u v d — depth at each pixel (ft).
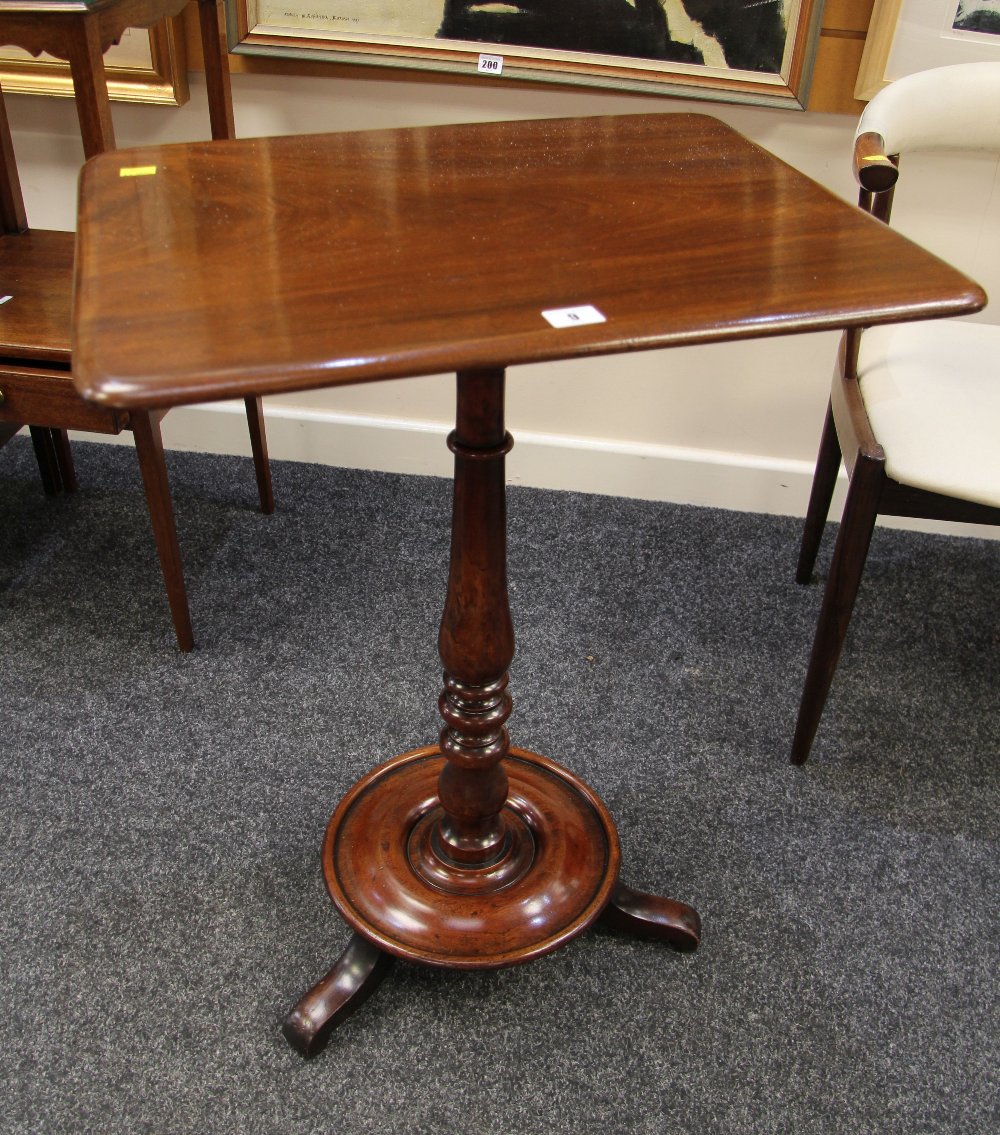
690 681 5.92
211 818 5.01
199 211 3.26
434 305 2.69
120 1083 3.99
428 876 4.37
